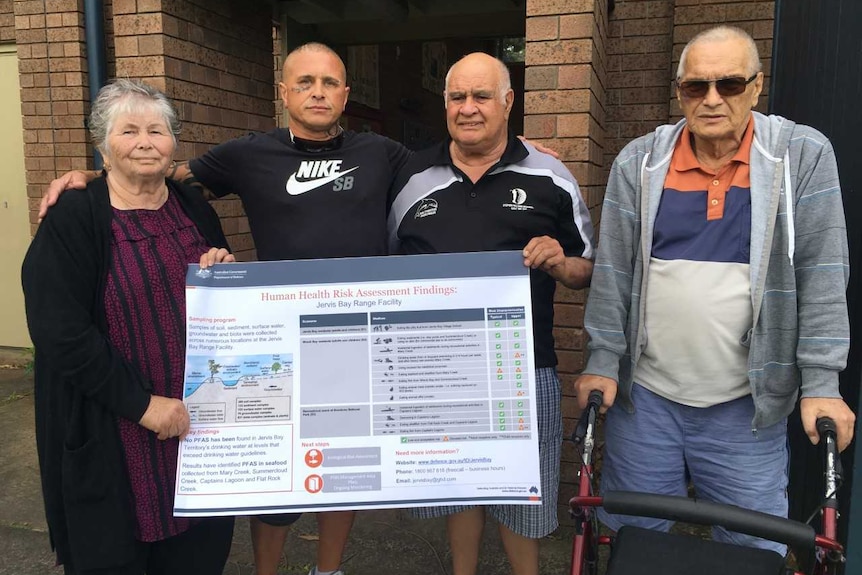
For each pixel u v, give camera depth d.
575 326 3.17
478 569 2.90
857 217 2.33
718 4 3.93
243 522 3.33
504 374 2.12
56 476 1.89
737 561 1.63
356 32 5.55
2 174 5.68
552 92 3.02
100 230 1.86
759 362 1.87
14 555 3.07
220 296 2.10
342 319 2.13
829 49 2.66
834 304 1.79
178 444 2.01
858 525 2.16
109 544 1.85
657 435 2.06
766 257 1.82
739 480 1.99
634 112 4.38
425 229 2.30
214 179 2.53
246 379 2.09
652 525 2.11
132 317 1.89
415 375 2.13
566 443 3.30
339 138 2.49
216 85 3.97
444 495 2.09
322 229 2.36
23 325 5.88
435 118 9.02
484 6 4.96
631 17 4.30
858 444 2.13
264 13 4.52
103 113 1.88
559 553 3.00
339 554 2.66
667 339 1.97
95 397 1.81
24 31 4.98
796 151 1.83
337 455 2.09
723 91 1.79
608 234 2.07
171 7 3.53
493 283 2.13
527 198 2.25
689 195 1.92
